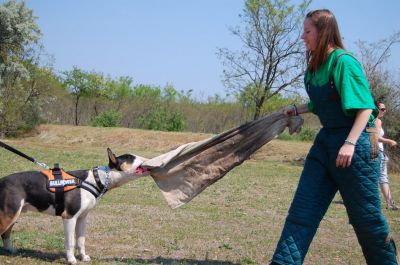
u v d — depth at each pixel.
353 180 4.39
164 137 31.50
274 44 28.67
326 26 4.45
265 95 29.34
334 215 10.11
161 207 10.16
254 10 28.31
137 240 7.17
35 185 5.71
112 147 30.73
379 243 4.53
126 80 44.56
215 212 9.93
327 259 6.62
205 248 6.93
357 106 4.20
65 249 6.02
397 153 22.00
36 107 35.50
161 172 5.90
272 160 26.03
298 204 4.57
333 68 4.36
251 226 8.71
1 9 34.72
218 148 5.81
